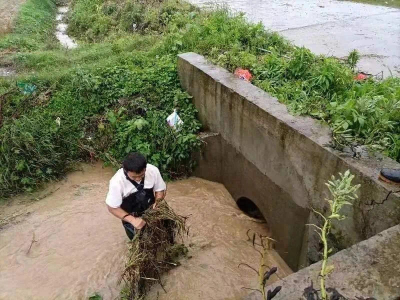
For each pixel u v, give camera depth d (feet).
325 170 13.38
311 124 14.83
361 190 12.05
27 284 15.57
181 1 45.62
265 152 16.80
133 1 50.72
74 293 15.19
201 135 21.43
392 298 8.20
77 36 53.26
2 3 57.77
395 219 11.02
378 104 15.88
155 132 21.91
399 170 11.43
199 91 21.79
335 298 7.55
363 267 8.97
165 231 14.71
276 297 8.29
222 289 15.35
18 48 39.24
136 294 14.11
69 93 24.50
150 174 13.46
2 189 20.59
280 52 24.76
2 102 23.58
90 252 17.11
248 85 18.80
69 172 22.56
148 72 25.25
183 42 27.89
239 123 18.35
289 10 39.32
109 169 22.82
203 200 20.76
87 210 19.69
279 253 17.57
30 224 18.83
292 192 15.61
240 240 18.13
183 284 15.48
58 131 22.79
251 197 19.06
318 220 14.38
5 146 21.04
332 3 42.29
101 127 23.00
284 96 17.75
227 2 43.16
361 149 13.12
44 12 60.80
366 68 24.25
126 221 14.11
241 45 25.55
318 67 20.17
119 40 37.58
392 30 32.35
